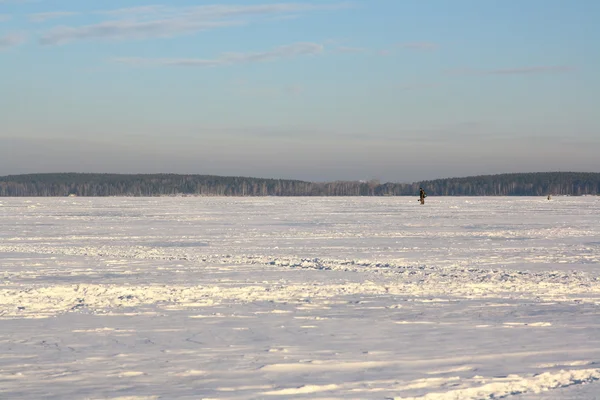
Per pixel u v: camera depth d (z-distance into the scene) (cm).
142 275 1872
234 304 1353
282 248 2798
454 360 877
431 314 1236
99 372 825
